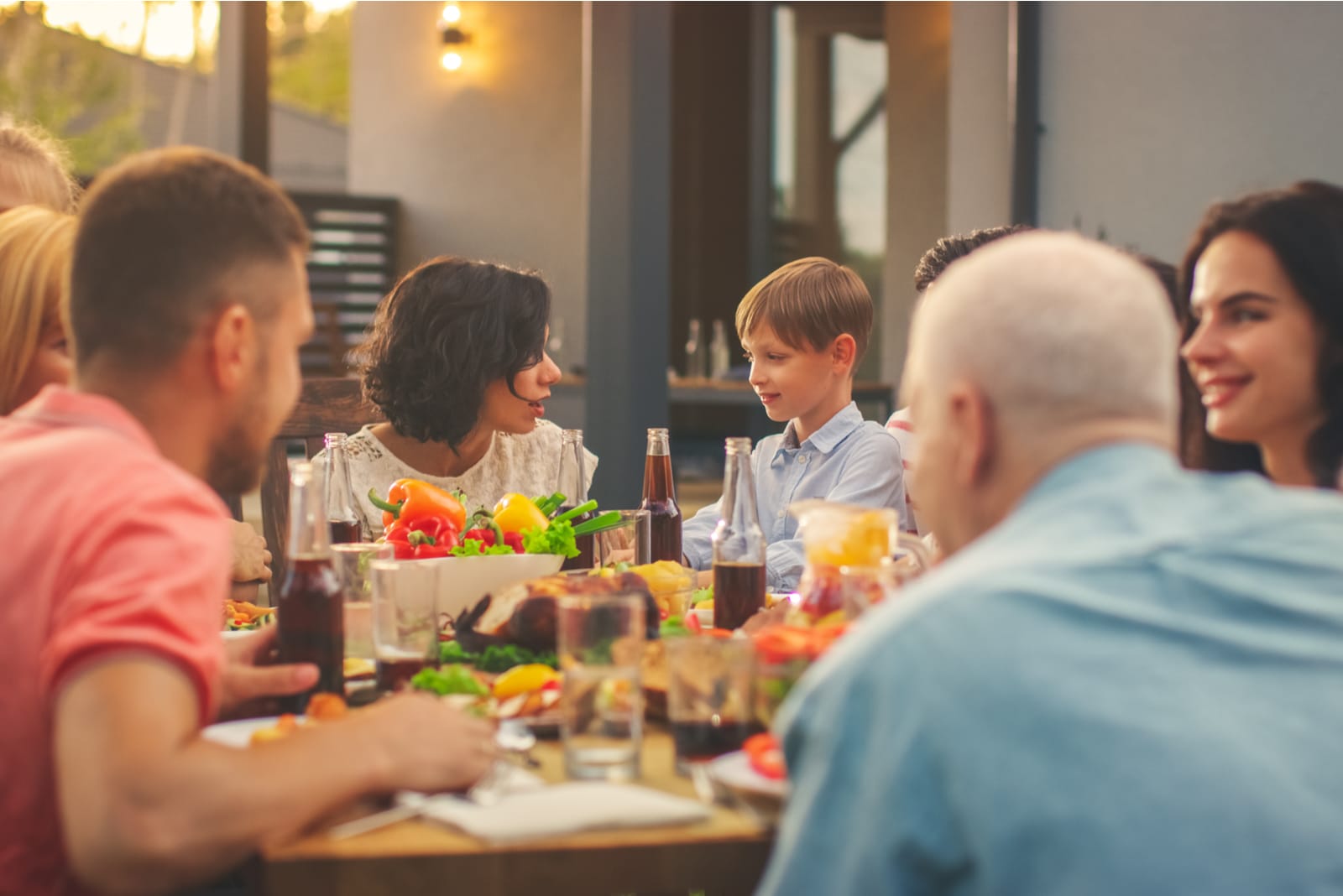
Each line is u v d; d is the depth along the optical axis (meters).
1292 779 0.81
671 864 1.07
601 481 4.68
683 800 1.11
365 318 10.37
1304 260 1.72
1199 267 1.84
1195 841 0.79
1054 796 0.81
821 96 8.12
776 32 8.24
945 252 2.71
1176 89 4.76
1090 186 5.18
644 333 4.61
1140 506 0.94
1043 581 0.88
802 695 0.92
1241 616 0.88
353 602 1.60
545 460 2.59
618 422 4.62
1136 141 4.95
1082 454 0.96
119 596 1.03
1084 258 0.99
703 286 9.59
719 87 9.44
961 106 5.77
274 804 1.03
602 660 1.20
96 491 1.09
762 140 8.27
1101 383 0.97
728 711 1.21
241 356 1.19
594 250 4.64
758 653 1.23
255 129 7.42
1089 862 0.79
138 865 0.98
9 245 1.65
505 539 1.85
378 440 2.51
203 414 1.20
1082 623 0.86
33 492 1.10
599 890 1.06
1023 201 5.43
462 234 9.94
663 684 1.38
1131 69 4.96
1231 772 0.81
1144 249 4.93
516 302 2.39
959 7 5.76
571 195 9.02
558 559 1.78
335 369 9.50
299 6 21.00
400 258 10.47
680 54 9.44
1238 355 1.76
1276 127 4.38
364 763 1.09
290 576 1.41
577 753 1.20
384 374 2.40
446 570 1.70
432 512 1.85
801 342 2.66
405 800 1.13
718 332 6.96
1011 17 5.42
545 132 9.20
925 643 0.86
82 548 1.06
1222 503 0.96
